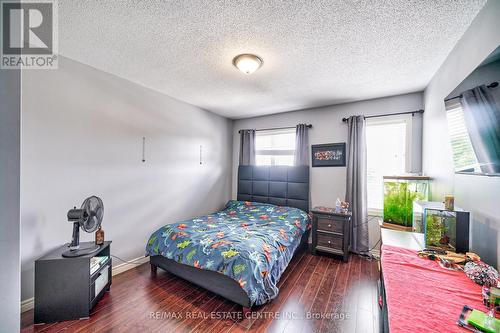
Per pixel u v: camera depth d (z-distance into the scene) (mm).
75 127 2299
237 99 3480
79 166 2334
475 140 1374
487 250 1354
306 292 2293
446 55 2031
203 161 4051
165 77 2684
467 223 1522
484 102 1250
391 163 3271
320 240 3270
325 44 1906
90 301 1908
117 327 1765
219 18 1595
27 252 1966
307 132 3904
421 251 1585
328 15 1542
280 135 4324
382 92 3070
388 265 1389
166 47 2006
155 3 1452
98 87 2488
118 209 2701
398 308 970
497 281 1112
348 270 2803
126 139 2785
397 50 1979
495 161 1147
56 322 1803
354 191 3342
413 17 1543
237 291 1955
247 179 4500
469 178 1584
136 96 2889
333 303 2107
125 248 2779
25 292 1952
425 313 935
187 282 2494
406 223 2473
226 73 2545
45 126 2084
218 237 2387
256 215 3543
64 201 2211
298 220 3260
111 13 1555
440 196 2180
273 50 2018
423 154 2893
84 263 1870
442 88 2170
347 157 3473
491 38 1289
